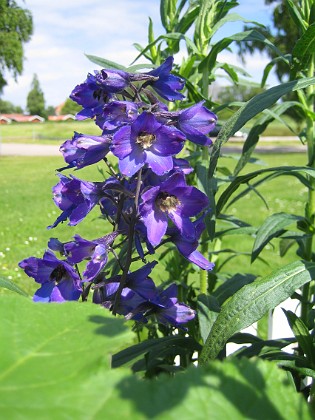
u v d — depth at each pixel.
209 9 0.52
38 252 1.45
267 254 1.38
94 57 0.49
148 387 0.10
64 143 0.32
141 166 0.29
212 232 0.42
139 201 0.31
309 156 0.51
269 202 2.32
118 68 0.49
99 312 0.14
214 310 0.44
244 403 0.11
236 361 0.12
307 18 0.49
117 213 0.31
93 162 0.31
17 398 0.10
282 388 0.12
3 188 2.78
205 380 0.11
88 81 0.33
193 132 0.31
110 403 0.10
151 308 0.31
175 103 0.55
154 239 0.29
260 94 0.35
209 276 0.57
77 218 0.30
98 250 0.29
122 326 0.13
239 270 1.24
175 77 0.32
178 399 0.10
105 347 0.12
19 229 1.74
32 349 0.12
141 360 0.47
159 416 0.10
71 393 0.10
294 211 2.11
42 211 2.08
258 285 0.34
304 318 0.49
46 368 0.11
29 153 5.58
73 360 0.11
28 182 3.04
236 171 0.50
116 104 0.30
